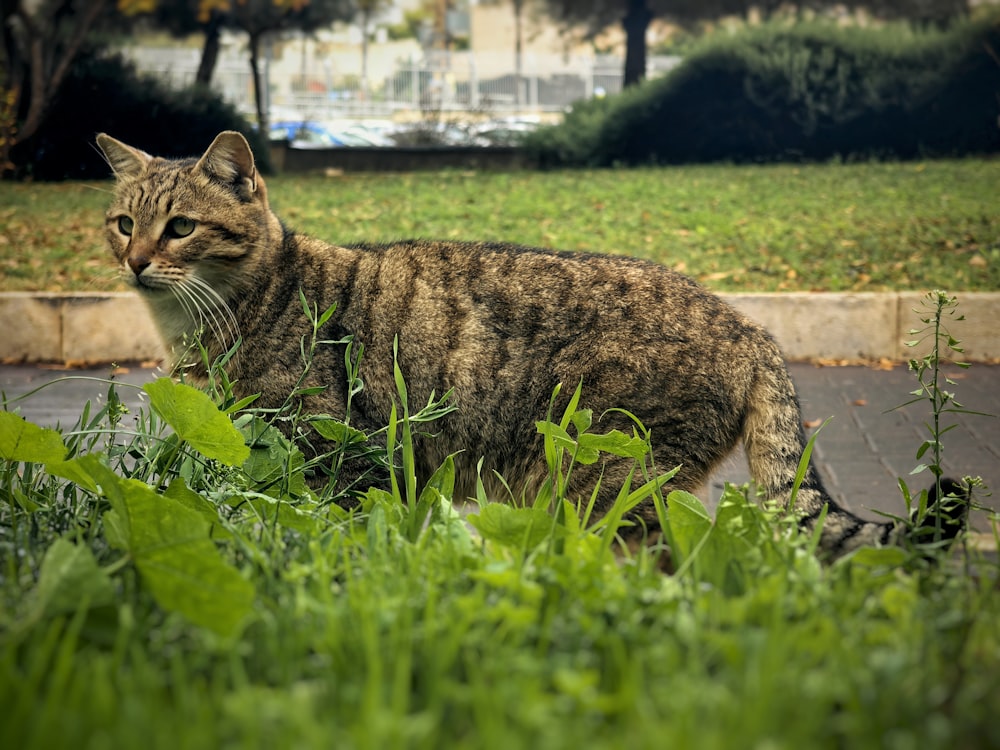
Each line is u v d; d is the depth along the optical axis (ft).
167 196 4.67
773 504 3.67
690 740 2.14
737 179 15.16
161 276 4.63
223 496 3.71
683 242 10.12
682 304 4.49
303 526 3.59
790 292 8.39
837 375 7.55
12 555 3.24
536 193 13.55
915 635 2.77
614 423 4.38
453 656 2.60
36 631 2.76
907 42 18.95
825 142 18.53
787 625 2.85
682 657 2.67
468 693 2.36
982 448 6.02
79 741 2.17
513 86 39.55
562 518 3.71
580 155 18.66
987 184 13.75
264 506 3.74
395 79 39.50
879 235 10.14
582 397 4.39
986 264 9.10
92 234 10.68
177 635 2.84
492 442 4.49
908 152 18.53
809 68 18.42
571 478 4.39
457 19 47.44
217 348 4.66
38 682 2.53
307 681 2.59
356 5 25.76
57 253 9.73
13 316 7.93
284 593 3.06
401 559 3.26
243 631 2.89
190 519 2.98
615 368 4.39
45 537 3.50
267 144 18.06
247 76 33.24
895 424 6.46
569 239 10.28
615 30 37.01
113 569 2.98
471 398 4.46
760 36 18.94
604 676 2.66
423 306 4.54
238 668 2.51
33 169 16.43
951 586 3.08
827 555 3.95
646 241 10.19
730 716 2.24
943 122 18.39
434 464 4.52
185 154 17.51
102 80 16.99
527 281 4.54
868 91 18.28
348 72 45.88
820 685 2.35
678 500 3.50
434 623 2.74
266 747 2.20
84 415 4.06
